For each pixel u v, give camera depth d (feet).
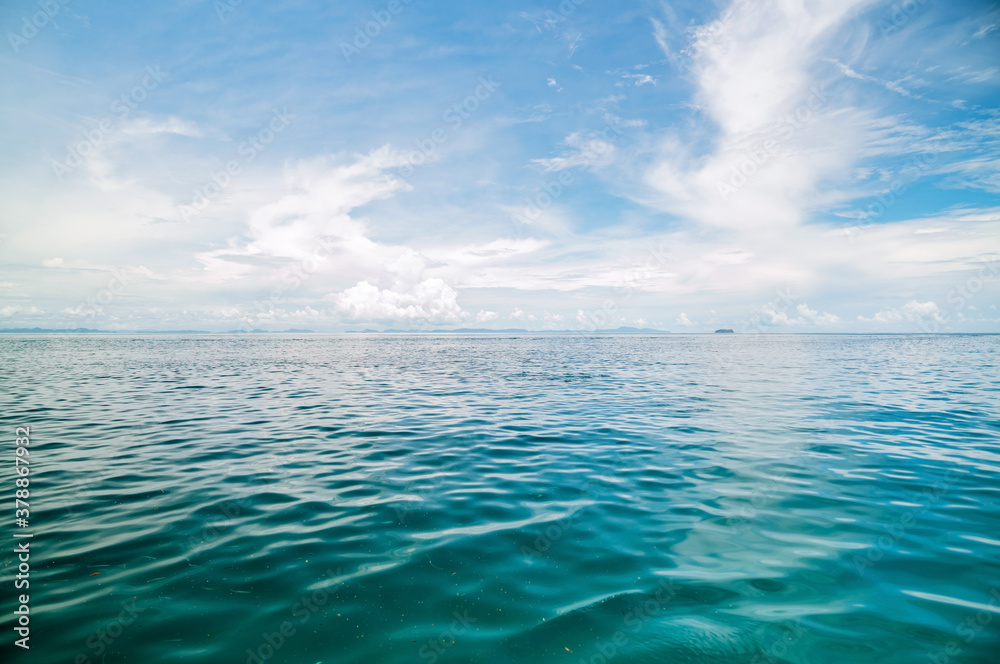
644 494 27.50
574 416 52.95
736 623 14.93
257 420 50.57
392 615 15.33
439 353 220.02
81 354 193.36
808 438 41.86
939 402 61.98
